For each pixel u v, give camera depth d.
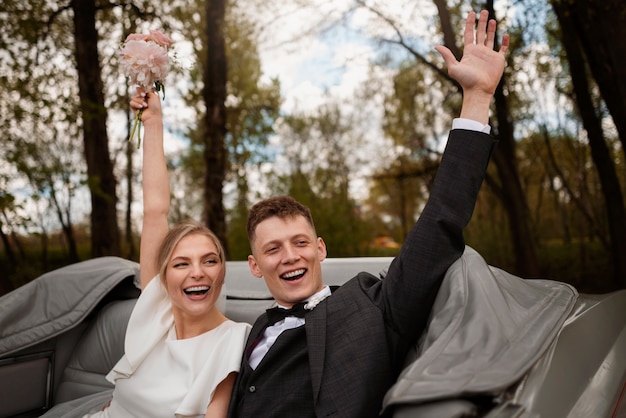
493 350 1.02
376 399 1.31
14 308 2.21
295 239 1.63
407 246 1.41
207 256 1.76
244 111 10.65
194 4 9.29
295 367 1.44
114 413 1.80
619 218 8.73
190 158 12.77
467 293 1.23
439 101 12.40
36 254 10.57
